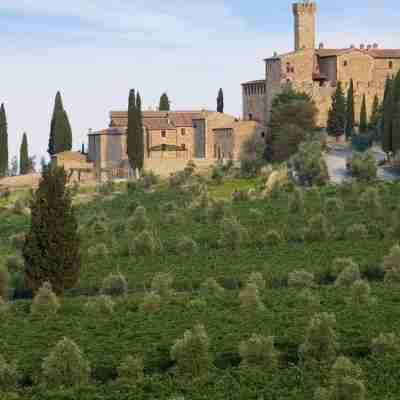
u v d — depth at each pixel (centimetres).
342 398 4991
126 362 5750
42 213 8781
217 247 11638
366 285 7850
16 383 5722
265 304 8012
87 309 7819
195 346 5750
